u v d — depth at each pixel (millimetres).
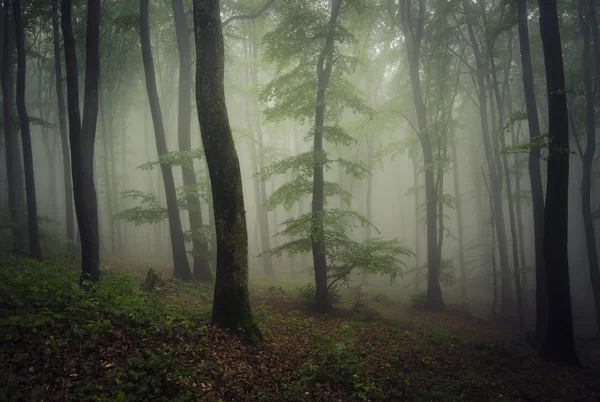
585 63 17250
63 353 5449
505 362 10453
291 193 13773
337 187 14156
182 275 15555
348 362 7941
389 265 12875
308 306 13914
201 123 8398
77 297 7301
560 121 11031
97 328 6160
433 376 8461
